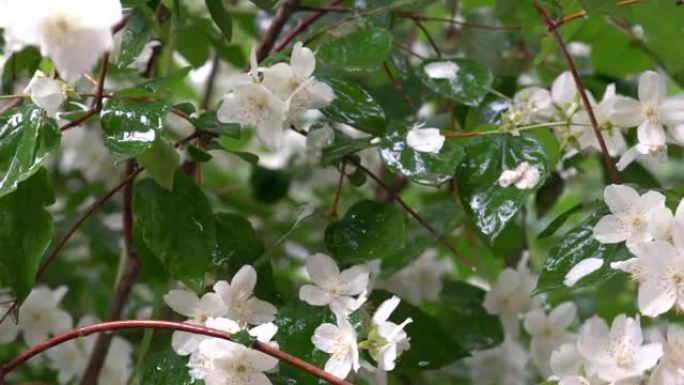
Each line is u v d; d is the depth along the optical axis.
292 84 1.26
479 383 1.47
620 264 1.20
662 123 1.29
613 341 1.21
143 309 1.49
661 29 1.29
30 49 1.38
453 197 1.44
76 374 1.42
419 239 1.36
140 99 1.23
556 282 1.23
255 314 1.26
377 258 1.27
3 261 1.24
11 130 1.23
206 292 1.29
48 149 1.22
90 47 1.17
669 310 1.23
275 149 1.25
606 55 1.49
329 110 1.28
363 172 1.32
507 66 1.47
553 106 1.35
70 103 1.24
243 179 1.70
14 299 1.31
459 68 1.35
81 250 1.59
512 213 1.24
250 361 1.22
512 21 1.50
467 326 1.39
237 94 1.25
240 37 1.61
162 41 1.41
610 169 1.27
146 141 1.21
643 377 1.21
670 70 1.31
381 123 1.28
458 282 1.41
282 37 1.43
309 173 1.61
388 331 1.23
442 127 1.41
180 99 1.62
